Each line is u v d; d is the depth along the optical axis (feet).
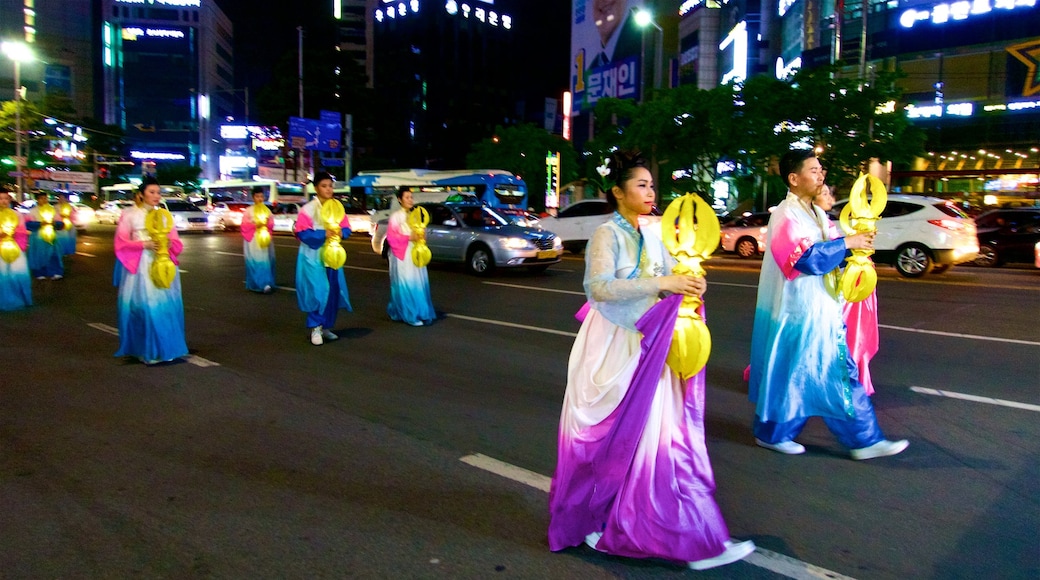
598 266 9.82
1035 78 92.38
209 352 24.95
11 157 154.92
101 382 20.86
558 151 143.95
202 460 14.74
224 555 10.80
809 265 13.12
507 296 38.65
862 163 70.44
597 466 10.00
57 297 38.63
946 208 46.21
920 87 101.04
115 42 317.01
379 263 56.95
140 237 22.34
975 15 95.71
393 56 356.18
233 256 62.75
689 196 9.45
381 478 13.79
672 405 9.87
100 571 10.35
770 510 12.29
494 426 16.94
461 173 105.70
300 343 26.53
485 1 379.96
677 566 10.32
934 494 12.91
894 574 10.18
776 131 71.05
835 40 84.28
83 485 13.46
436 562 10.53
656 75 107.86
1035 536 11.31
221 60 346.95
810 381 14.33
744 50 145.69
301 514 12.19
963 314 31.53
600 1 167.63
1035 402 18.53
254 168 292.81
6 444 15.70
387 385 20.63
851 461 14.56
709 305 34.81
